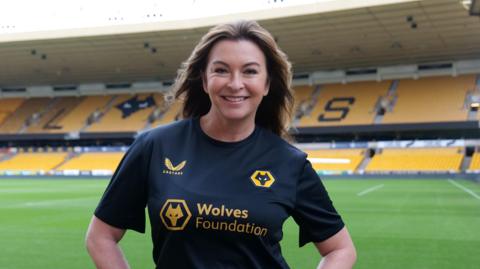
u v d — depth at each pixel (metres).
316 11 26.08
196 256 1.65
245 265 1.67
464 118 33.66
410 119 34.88
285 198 1.72
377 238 8.75
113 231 1.84
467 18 26.55
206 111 2.12
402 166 33.22
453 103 35.03
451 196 18.05
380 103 37.25
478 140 33.47
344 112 37.47
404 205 14.88
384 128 35.28
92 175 38.00
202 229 1.64
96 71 40.91
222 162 1.74
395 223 10.85
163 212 1.67
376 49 33.56
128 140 45.72
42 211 13.85
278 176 1.74
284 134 2.14
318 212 1.84
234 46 1.75
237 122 1.77
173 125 1.87
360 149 36.03
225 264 1.65
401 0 24.36
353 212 13.08
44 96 47.22
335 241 1.87
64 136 41.69
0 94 48.03
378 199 17.02
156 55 35.88
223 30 1.77
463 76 37.28
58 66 39.31
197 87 2.05
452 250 7.53
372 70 39.84
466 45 32.41
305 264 6.43
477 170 30.91
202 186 1.68
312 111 38.28
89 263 6.70
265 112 2.11
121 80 44.50
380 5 24.86
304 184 1.81
